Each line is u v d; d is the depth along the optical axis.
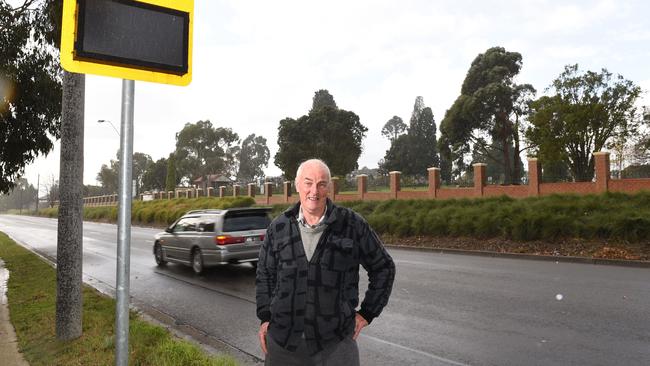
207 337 6.43
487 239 16.23
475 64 44.28
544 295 8.19
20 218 80.56
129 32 2.80
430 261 13.39
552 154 30.20
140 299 9.20
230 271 12.60
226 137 98.00
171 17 2.95
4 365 5.05
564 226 14.55
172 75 2.98
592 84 29.59
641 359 4.92
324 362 2.44
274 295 2.57
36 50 11.48
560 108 29.67
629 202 15.77
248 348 5.89
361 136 57.75
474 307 7.47
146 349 5.10
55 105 12.15
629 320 6.40
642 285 8.90
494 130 42.03
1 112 11.46
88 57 2.66
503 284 9.35
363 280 10.28
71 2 2.66
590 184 20.39
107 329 6.04
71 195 5.77
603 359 4.96
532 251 14.27
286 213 2.60
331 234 2.47
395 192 28.31
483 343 5.65
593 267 11.62
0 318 7.20
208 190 51.09
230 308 8.20
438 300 8.07
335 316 2.42
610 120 29.39
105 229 36.38
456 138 43.59
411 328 6.42
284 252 2.50
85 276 12.65
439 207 20.92
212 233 11.73
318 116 55.56
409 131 76.00
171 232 13.61
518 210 16.72
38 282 10.32
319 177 2.51
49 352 5.36
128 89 2.86
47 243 24.44
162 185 97.31
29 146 12.36
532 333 5.96
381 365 5.07
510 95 40.38
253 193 42.94
